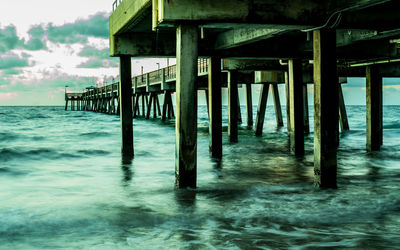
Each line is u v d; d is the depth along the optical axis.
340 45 9.79
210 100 12.05
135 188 8.13
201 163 11.18
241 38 9.72
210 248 4.61
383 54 11.12
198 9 6.68
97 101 77.06
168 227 5.49
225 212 6.16
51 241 5.03
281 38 11.23
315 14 6.91
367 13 7.07
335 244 4.66
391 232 5.12
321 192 7.29
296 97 12.41
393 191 7.47
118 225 5.64
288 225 5.48
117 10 10.91
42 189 8.24
